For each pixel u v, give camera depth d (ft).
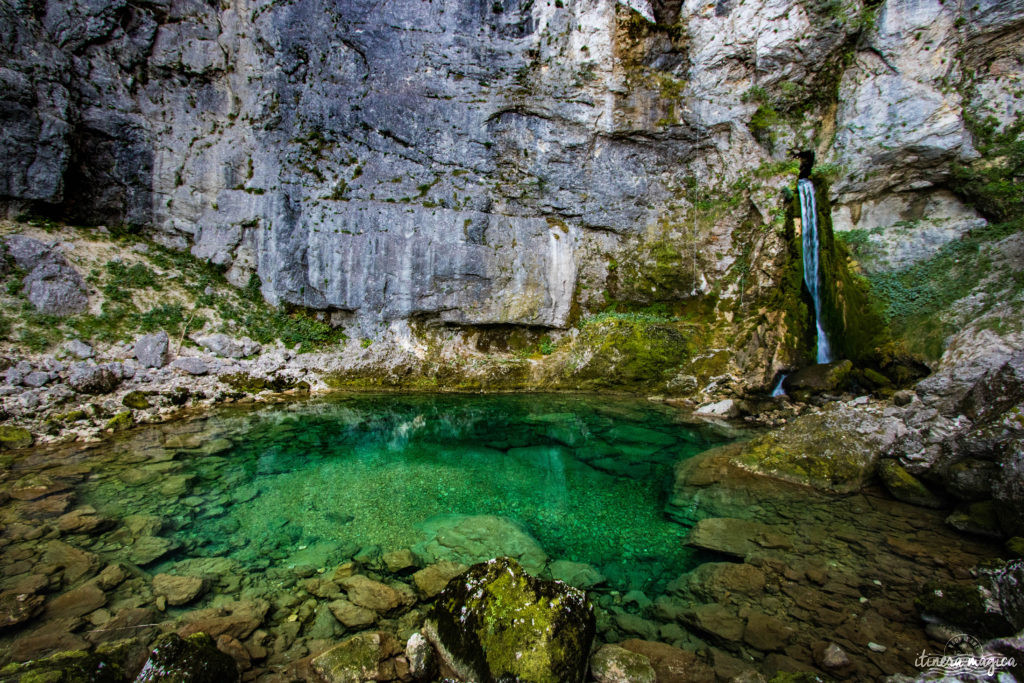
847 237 37.70
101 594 13.05
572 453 25.35
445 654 11.15
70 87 32.60
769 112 38.32
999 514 16.42
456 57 38.06
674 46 38.93
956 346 23.84
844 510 18.89
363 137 37.93
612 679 10.81
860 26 35.04
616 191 41.27
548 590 11.81
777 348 34.81
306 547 16.08
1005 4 30.83
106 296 31.99
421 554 15.87
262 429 27.53
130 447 23.99
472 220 39.01
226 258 37.42
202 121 36.63
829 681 10.59
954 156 33.83
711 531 17.37
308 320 38.29
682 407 34.24
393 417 30.96
